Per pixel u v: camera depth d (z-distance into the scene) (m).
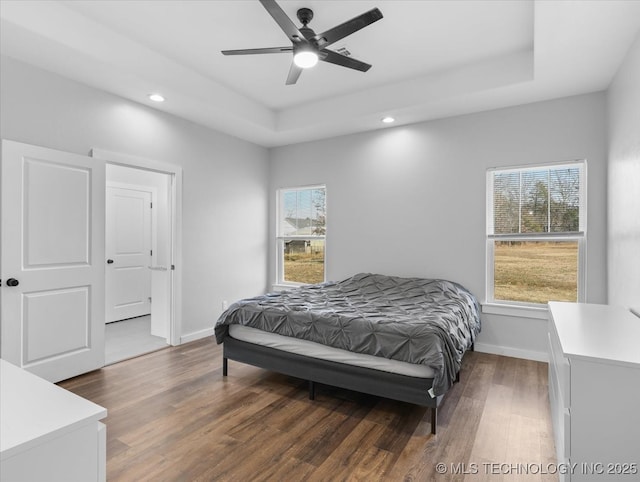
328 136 4.77
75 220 3.04
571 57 2.68
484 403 2.63
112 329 4.75
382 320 2.52
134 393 2.79
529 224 3.66
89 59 2.76
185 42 3.02
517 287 3.73
